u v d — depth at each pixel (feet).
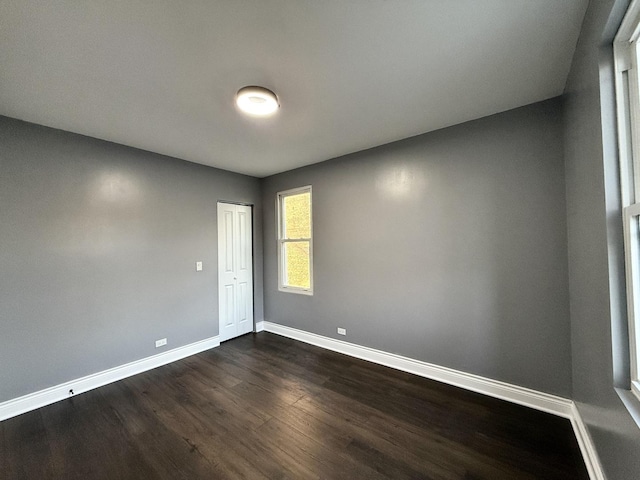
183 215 11.00
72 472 5.23
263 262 14.21
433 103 6.95
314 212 11.85
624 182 3.65
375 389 8.08
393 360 9.53
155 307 10.07
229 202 12.92
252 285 13.87
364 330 10.34
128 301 9.39
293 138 9.02
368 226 10.14
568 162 6.12
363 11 4.13
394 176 9.45
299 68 5.49
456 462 5.31
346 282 10.82
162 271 10.30
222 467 5.29
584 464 5.17
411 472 5.11
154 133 8.44
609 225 3.77
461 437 5.98
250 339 12.73
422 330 8.87
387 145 9.59
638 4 3.04
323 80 5.90
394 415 6.82
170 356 10.38
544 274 6.87
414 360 9.05
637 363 3.52
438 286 8.54
